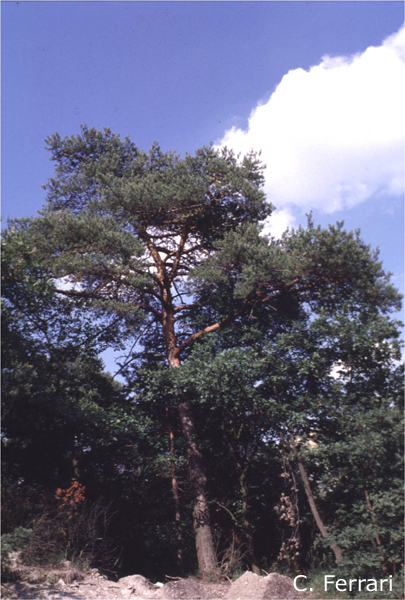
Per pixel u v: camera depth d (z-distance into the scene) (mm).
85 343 18906
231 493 19406
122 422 18047
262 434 18500
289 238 18859
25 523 12758
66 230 17469
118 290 18969
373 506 13945
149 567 19094
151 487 20219
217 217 20828
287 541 17156
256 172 20375
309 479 17359
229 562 17062
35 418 15219
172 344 20641
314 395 16938
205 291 21094
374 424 14805
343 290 18469
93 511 15656
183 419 19391
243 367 16922
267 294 20188
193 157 19953
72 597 10828
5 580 10867
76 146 21750
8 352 14477
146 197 18500
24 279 14977
